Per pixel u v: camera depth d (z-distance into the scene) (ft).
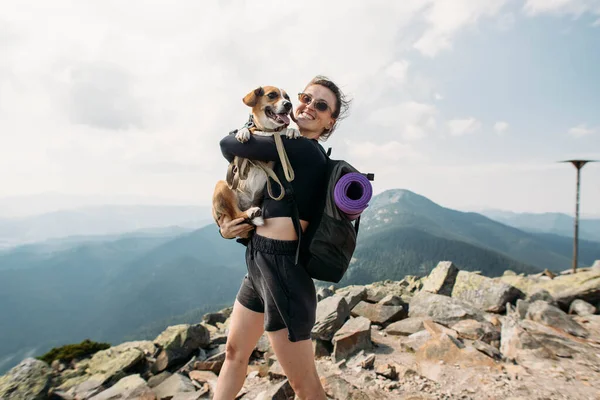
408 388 13.29
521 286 29.43
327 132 8.79
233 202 7.80
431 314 21.48
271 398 11.98
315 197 7.00
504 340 17.13
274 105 7.35
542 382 12.95
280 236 6.85
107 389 18.12
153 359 22.84
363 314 22.85
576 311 23.11
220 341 24.44
